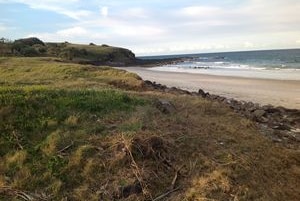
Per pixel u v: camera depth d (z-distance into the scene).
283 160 9.34
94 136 8.53
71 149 7.94
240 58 104.25
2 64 32.78
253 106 19.14
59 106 10.10
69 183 6.93
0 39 63.00
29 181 6.85
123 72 27.83
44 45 79.44
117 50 98.62
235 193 7.03
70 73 26.59
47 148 7.87
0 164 7.28
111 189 6.77
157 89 23.39
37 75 25.53
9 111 9.20
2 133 8.33
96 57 87.00
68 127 8.95
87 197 6.58
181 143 8.62
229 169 7.75
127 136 8.22
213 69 60.09
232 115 13.23
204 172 7.61
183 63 94.50
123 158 7.53
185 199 6.72
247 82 34.06
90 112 10.12
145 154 7.74
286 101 23.00
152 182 7.08
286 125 15.30
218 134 9.98
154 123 9.74
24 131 8.53
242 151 9.08
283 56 97.75
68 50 76.00
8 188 6.61
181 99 14.53
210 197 6.81
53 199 6.47
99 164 7.39
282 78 37.56
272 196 7.40
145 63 96.25
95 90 12.91
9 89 11.27
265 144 10.19
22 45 64.56
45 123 8.88
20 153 7.58
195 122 10.70
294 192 7.88
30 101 9.99
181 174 7.52
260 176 8.01
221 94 26.53
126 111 10.62
